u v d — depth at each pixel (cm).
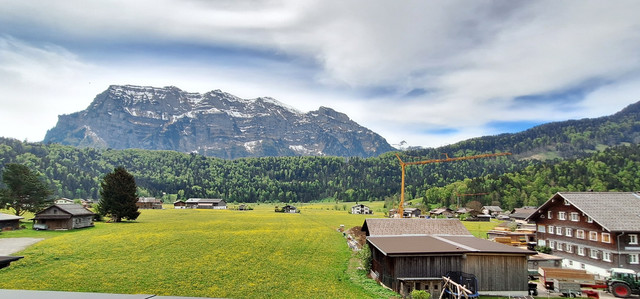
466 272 4384
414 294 3978
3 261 2247
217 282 4744
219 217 15662
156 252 6644
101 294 1226
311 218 16275
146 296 1227
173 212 18875
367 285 4672
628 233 5141
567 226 6178
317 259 6350
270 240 8475
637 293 4291
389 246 4675
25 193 10906
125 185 12412
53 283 4522
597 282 4525
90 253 6400
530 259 5612
